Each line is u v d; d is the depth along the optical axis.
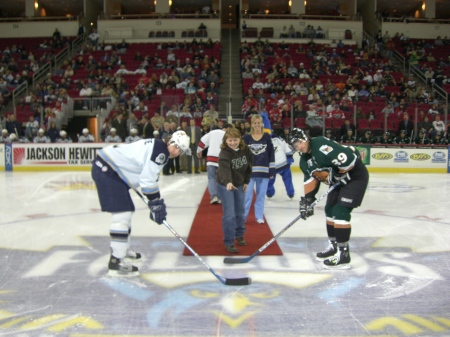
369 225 6.64
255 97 18.83
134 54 23.92
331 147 4.36
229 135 4.85
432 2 29.80
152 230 6.25
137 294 3.83
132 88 20.95
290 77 21.39
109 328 3.19
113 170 4.20
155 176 4.11
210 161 8.27
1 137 15.25
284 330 3.16
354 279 4.21
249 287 4.00
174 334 3.10
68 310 3.50
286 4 32.78
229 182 4.86
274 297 3.76
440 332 3.14
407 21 27.50
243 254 5.01
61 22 27.06
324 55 23.92
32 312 3.47
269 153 6.53
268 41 24.61
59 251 5.20
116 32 26.08
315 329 3.17
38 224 6.65
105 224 6.66
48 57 23.88
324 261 4.55
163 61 23.48
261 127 6.43
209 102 18.23
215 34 26.12
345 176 4.52
